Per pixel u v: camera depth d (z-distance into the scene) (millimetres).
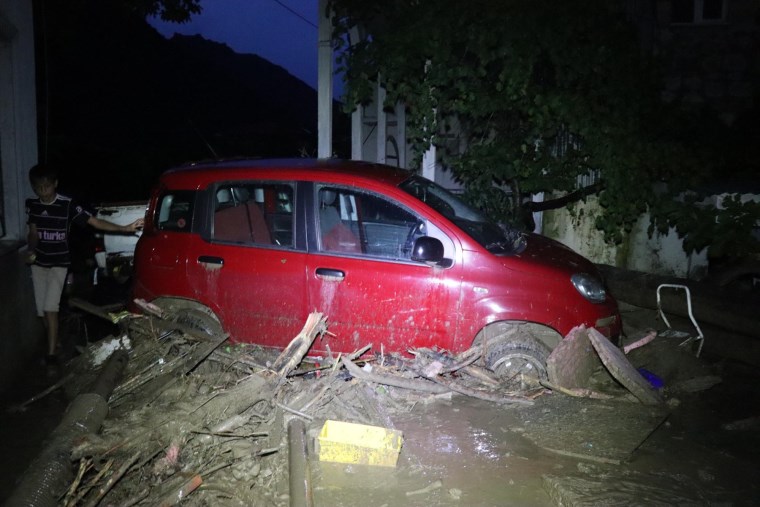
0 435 4879
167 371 5293
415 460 4359
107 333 7305
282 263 5363
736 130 10008
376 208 5289
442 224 5184
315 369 5176
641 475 4199
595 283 5410
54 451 4059
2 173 6500
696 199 8062
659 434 4789
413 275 5156
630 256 9281
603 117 7969
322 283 5270
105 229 6359
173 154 17484
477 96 8242
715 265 8781
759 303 6305
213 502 3910
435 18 7820
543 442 4582
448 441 4613
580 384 5391
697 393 5512
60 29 13656
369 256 5242
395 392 5219
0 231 6457
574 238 9477
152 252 5770
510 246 5504
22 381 5926
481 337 5289
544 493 4023
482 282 5121
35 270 6215
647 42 10359
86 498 3920
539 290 5141
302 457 4102
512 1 7684
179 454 4277
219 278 5527
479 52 7785
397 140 11281
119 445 4199
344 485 4066
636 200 8023
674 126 8656
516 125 8938
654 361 6023
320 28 9281
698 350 6195
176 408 4688
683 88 10602
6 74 6430
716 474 4234
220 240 5578
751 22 10383
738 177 9625
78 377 5570
